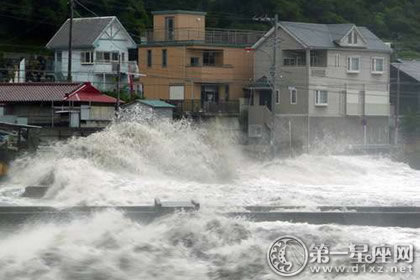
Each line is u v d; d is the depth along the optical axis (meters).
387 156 108.88
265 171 78.56
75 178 58.19
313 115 118.94
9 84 98.06
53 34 140.12
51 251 33.22
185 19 124.12
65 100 93.19
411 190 70.81
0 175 64.56
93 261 32.44
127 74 123.44
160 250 34.50
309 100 118.31
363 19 159.00
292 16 145.12
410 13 170.88
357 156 106.19
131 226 37.78
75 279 30.83
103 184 58.44
